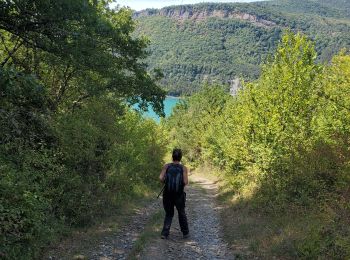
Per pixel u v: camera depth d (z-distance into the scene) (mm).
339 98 7941
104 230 7223
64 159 7246
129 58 12219
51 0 7488
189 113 36406
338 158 7059
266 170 9555
